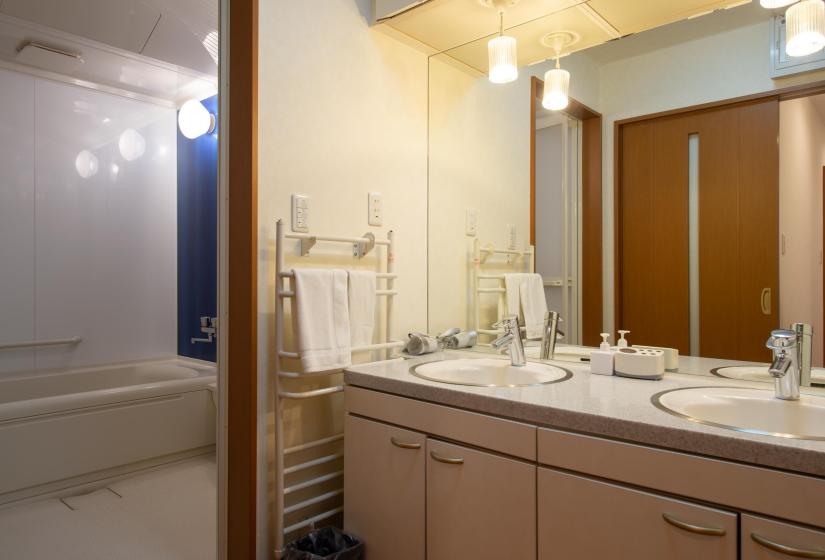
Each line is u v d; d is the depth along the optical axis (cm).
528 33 197
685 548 102
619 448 111
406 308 216
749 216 150
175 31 261
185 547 201
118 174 339
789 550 89
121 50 281
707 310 158
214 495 250
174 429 289
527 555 126
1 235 295
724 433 99
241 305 166
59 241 315
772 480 92
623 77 177
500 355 205
